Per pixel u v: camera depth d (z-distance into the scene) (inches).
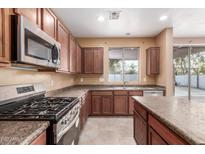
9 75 70.2
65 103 74.7
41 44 63.1
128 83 200.1
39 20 71.0
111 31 171.3
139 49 201.8
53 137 49.3
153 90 166.4
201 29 165.5
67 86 165.8
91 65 191.0
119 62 206.1
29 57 52.5
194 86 193.9
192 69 196.4
